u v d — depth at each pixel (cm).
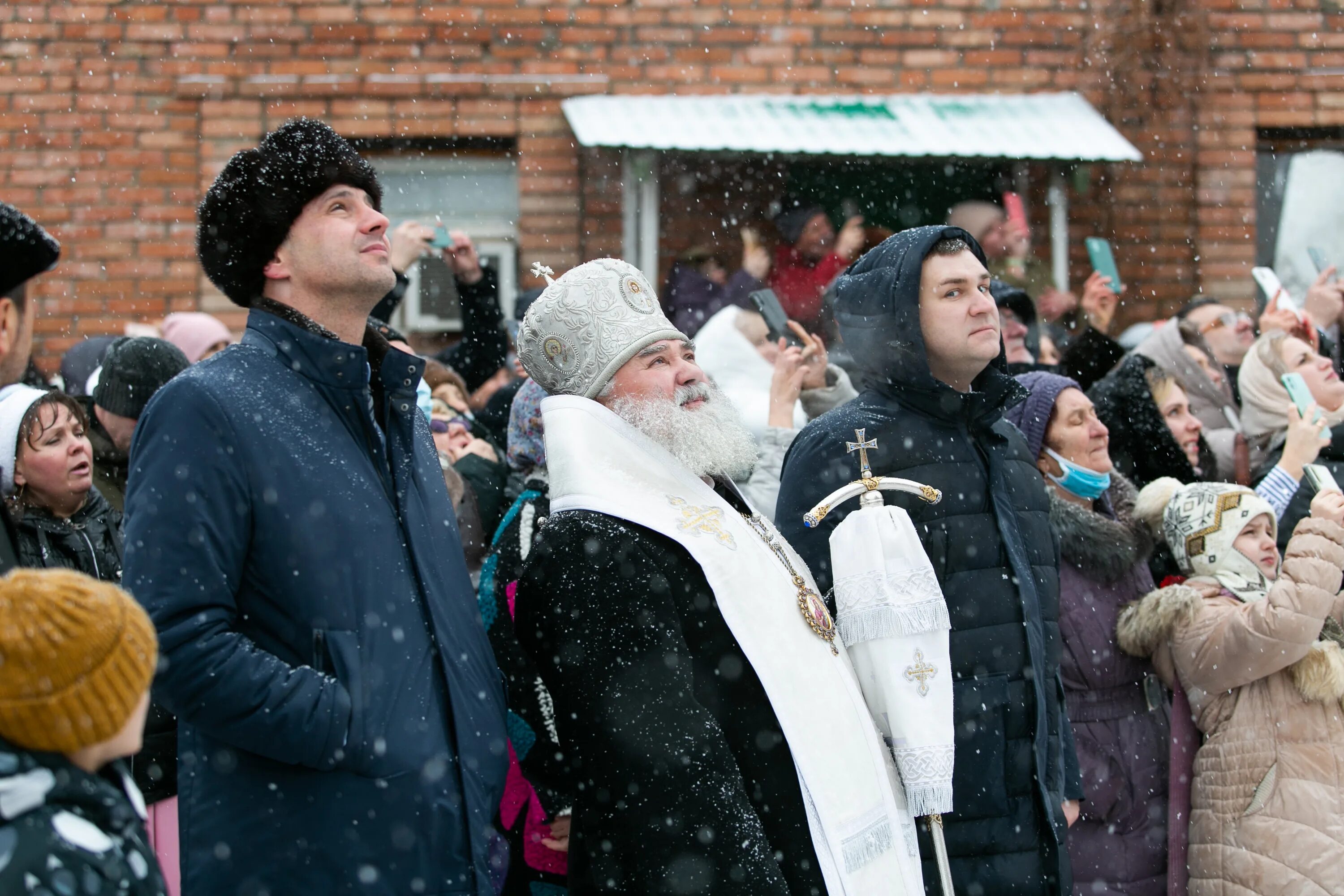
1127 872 327
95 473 349
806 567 248
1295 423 396
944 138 697
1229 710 328
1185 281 755
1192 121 758
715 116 712
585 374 239
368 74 717
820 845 212
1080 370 520
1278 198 771
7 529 202
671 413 236
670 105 724
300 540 203
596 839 212
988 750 256
